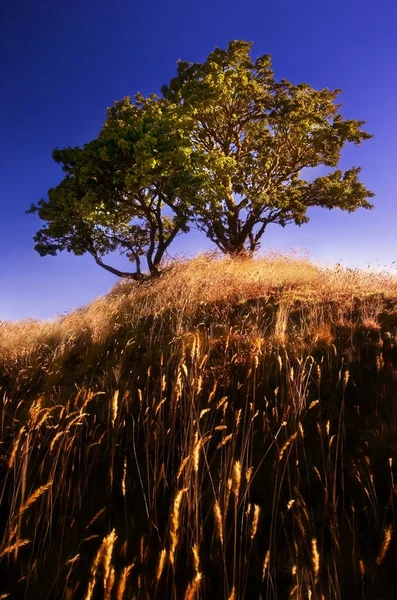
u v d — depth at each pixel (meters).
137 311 7.56
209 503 2.80
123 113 16.80
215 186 15.54
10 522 2.33
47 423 3.88
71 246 16.22
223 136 18.83
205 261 11.34
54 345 6.52
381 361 4.01
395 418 3.40
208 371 4.40
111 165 14.70
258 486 2.96
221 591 2.19
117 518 2.80
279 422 3.55
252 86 16.89
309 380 4.16
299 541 2.40
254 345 4.45
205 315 6.70
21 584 2.31
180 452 3.34
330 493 2.79
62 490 2.96
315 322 5.49
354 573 2.12
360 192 17.89
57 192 15.52
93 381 4.94
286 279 8.65
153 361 5.04
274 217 18.25
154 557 2.40
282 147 18.36
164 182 14.98
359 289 7.00
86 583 2.29
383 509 2.61
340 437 3.35
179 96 18.47
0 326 7.94
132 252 16.98
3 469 3.38
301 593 2.05
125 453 3.49
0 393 4.96
